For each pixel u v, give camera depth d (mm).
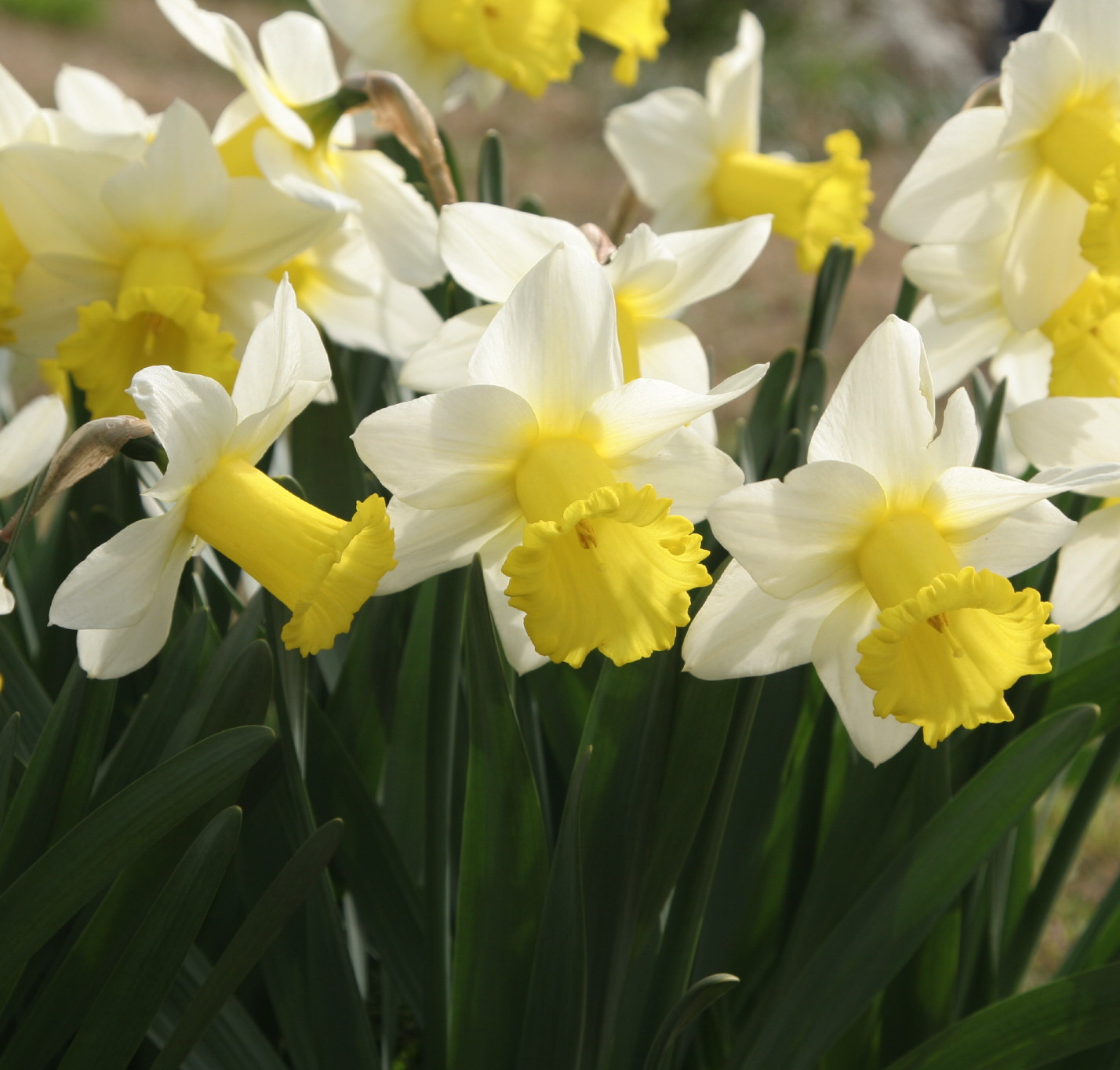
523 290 565
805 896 630
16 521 575
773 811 641
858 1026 648
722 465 586
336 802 626
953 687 582
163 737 609
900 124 3621
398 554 583
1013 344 700
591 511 561
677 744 600
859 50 3725
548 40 736
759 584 574
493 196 741
